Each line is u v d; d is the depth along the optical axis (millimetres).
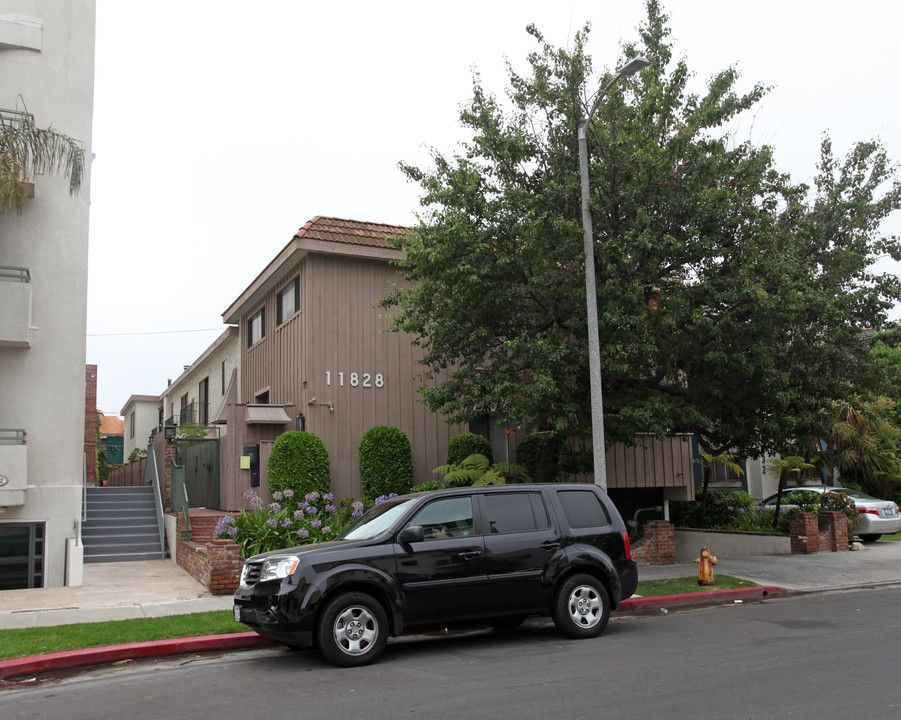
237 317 25328
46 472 14070
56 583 13750
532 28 14109
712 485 26031
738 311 13477
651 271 13586
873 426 25484
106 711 6516
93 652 8469
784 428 14352
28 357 14172
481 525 9047
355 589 8305
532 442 18219
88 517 17578
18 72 14578
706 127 13977
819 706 6023
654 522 16797
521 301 14555
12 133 12633
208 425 28984
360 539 8766
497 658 8250
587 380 14609
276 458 16812
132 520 17719
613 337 13477
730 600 12773
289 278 20109
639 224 13141
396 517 8875
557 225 13086
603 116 14336
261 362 22406
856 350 15156
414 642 9484
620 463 18547
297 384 18797
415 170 14648
